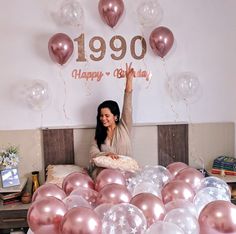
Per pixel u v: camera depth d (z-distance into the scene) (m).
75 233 1.55
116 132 3.44
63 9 3.31
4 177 3.41
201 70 3.73
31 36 3.56
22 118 3.64
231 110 3.80
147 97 3.71
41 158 3.66
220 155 3.81
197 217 1.76
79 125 3.66
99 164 3.05
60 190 1.99
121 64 3.65
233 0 3.67
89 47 3.60
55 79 3.62
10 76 3.59
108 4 3.25
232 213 1.61
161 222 1.56
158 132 3.72
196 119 3.78
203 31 3.69
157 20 3.52
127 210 1.59
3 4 3.51
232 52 3.73
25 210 3.29
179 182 1.96
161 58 3.67
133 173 2.26
